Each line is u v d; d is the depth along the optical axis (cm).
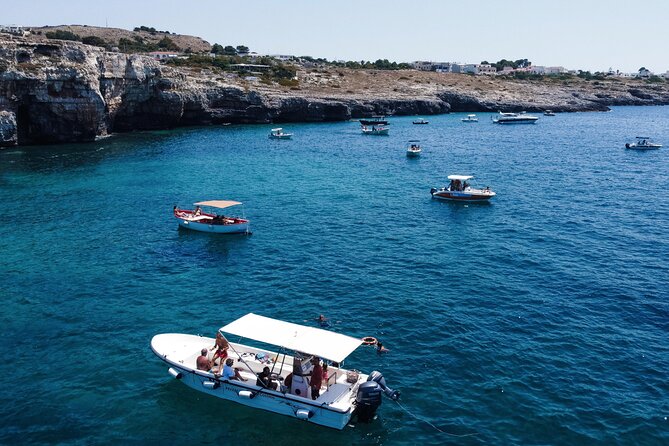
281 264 4188
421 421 2320
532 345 2922
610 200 6322
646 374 2653
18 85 9475
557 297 3556
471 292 3628
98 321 3222
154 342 2748
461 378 2612
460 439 2211
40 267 4106
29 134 10206
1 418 2328
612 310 3362
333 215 5666
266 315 3284
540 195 6644
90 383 2595
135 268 4103
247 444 2216
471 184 7356
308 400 2295
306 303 3456
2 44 9262
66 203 6062
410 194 6731
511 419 2322
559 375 2639
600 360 2778
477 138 12950
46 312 3341
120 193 6594
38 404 2430
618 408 2391
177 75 13550
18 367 2719
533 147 11288
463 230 5125
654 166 8750
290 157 9688
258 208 5956
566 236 4916
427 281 3825
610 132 14262
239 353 2659
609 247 4588
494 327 3127
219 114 14825
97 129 11219
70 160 8750
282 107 15912
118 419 2345
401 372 2659
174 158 9256
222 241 4781
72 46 10419
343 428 2283
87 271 4034
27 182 7100
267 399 2386
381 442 2214
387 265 4153
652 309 3375
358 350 2852
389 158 9750
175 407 2436
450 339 2978
